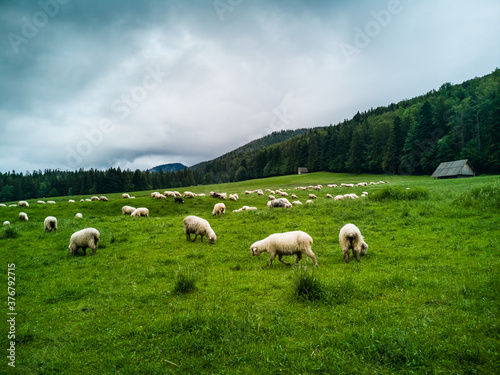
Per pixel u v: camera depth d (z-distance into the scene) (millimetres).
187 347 5188
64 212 29984
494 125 69750
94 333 6105
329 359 4426
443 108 90750
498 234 11797
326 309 6254
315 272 9305
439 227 14211
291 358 4539
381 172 99812
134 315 6883
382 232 14773
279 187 82500
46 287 9281
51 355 5336
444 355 4172
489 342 4293
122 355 5090
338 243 13820
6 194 104250
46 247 14695
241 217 22641
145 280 9672
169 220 22078
